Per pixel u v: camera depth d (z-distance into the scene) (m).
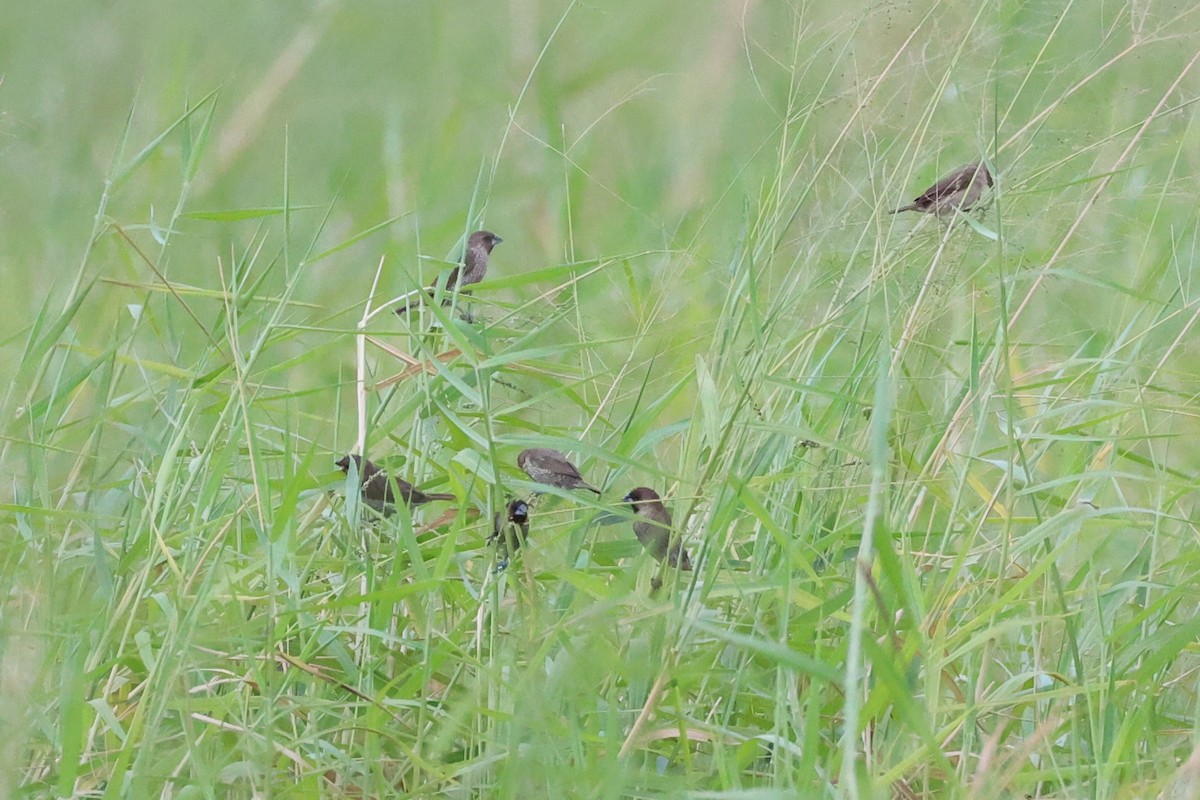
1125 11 11.36
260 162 20.72
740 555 11.09
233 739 9.52
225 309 10.74
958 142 13.08
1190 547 11.24
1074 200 11.95
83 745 9.01
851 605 10.06
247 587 10.41
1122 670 9.62
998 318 11.20
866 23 11.30
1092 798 8.57
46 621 9.07
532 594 8.97
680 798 8.02
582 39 23.55
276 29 22.98
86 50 20.42
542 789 8.44
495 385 13.03
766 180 13.59
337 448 11.77
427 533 10.81
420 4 23.97
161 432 11.57
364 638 10.05
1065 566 11.63
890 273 10.61
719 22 22.73
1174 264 13.23
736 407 8.96
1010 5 11.41
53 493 11.30
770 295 11.33
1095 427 12.48
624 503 9.71
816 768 8.70
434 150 20.88
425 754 9.30
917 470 11.12
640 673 8.20
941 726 9.65
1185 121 13.62
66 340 12.83
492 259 19.53
